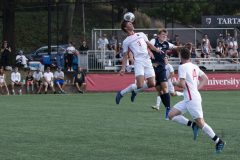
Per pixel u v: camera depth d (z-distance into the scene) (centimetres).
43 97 6209
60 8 10794
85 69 7462
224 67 7625
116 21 10731
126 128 3117
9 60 7525
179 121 2439
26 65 7644
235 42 7881
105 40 7625
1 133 2936
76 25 10538
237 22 8181
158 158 2184
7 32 7900
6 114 4022
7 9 7888
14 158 2209
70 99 5797
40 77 7162
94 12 10862
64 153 2308
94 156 2234
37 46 10212
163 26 10388
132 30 3466
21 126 3244
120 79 7294
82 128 3128
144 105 4866
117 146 2480
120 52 7556
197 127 2395
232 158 2177
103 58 7512
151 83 3462
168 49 3747
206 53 7681
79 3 8050
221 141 2262
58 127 3180
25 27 10525
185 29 7969
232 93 6688
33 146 2498
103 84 7275
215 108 4488
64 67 7506
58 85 7150
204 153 2289
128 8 8650
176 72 7288
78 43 10100
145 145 2503
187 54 2366
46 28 10631
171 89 4225
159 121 3472
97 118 3684
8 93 7138
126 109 4428
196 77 2355
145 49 3444
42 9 9856
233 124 3291
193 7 10456
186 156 2223
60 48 8762
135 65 3450
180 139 2684
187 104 2341
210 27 8219
